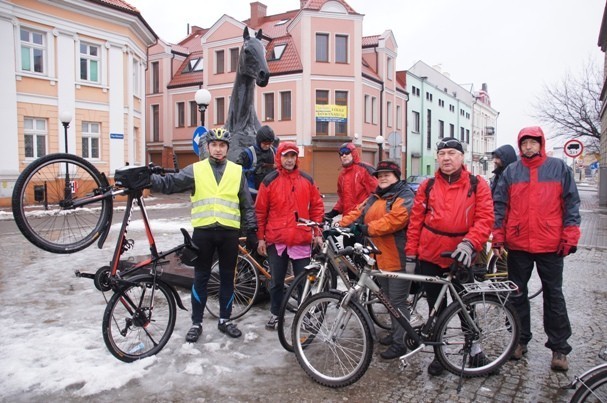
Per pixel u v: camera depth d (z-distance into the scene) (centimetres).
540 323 542
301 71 2995
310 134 3023
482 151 6544
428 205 415
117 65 2319
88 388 370
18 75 1923
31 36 1991
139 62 2620
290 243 479
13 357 425
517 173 429
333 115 3036
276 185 482
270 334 489
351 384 382
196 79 3484
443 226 403
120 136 2278
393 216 425
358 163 602
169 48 3581
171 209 1966
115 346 410
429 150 4425
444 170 407
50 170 412
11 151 1895
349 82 3080
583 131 2852
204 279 471
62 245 382
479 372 400
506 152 556
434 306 405
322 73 3030
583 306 610
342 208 611
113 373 393
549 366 426
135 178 414
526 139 420
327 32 3023
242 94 676
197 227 458
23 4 1920
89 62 2225
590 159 6272
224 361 424
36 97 1994
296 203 480
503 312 409
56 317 540
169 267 668
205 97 1157
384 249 446
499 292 407
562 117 2873
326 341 394
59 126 2080
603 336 499
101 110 2255
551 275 418
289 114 3067
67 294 635
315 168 3067
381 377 401
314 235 488
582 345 474
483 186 401
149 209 1956
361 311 381
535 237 416
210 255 468
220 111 3331
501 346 418
